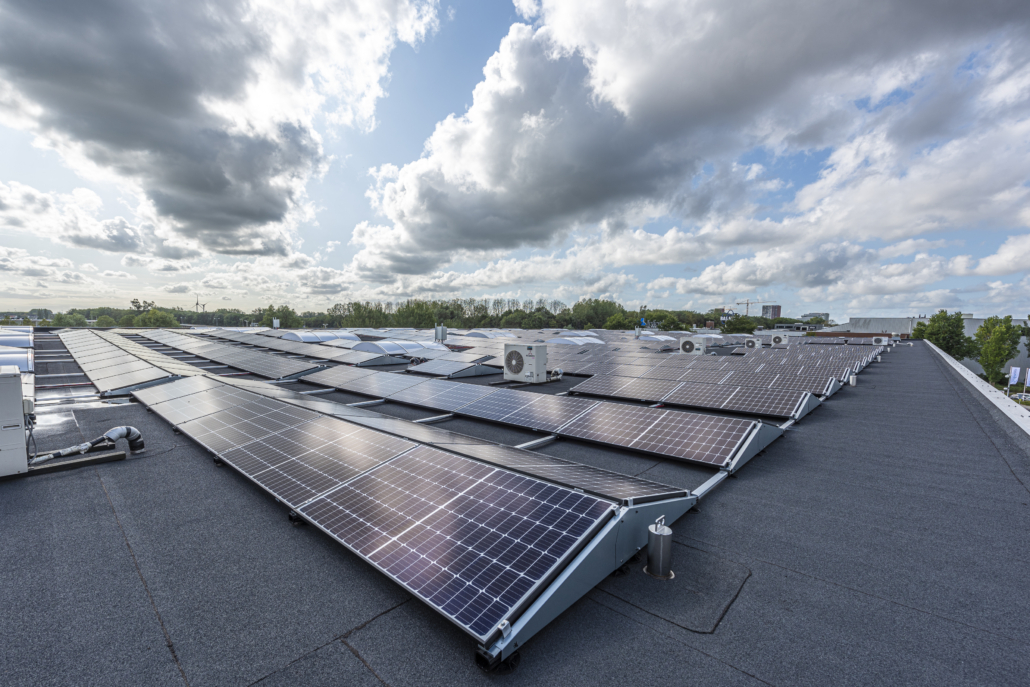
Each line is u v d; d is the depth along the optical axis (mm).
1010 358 74688
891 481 10461
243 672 4773
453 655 5098
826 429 14797
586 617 5785
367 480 8562
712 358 30516
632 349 45156
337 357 36875
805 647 5215
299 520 8141
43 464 10578
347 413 14336
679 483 10695
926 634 5414
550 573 5594
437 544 6410
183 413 15172
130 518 8391
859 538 7844
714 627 5590
